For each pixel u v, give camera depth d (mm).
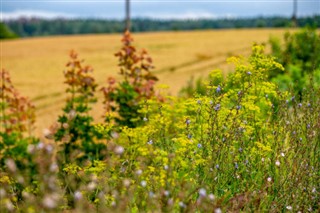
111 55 35000
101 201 5598
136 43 42406
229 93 6574
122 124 9047
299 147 5844
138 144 6410
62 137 8648
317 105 6402
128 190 5566
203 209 4766
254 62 7258
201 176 5605
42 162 6566
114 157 6695
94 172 5895
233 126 5746
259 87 7109
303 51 14227
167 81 22531
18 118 10805
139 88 9930
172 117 7953
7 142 8852
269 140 6566
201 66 28281
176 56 33031
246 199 5094
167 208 4746
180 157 5574
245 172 5934
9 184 6434
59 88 22703
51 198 5652
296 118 6426
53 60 33250
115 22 176625
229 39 44219
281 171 5820
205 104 6344
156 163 5871
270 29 58500
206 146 5727
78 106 9086
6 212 5574
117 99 9289
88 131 8805
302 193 5562
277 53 13805
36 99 20281
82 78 9891
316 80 9695
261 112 7254
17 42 50406
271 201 5504
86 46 42594
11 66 31016
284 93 7062
